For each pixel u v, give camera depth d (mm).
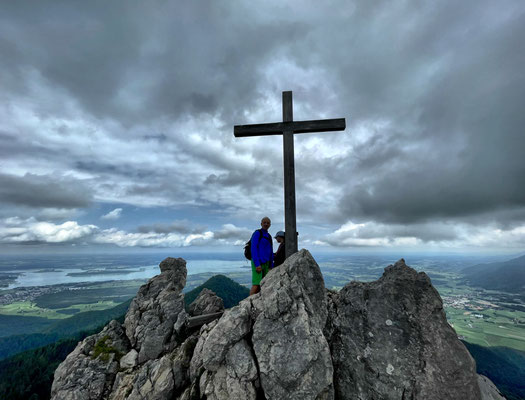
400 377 5707
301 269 7402
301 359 5676
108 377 8453
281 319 6281
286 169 9734
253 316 6715
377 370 5926
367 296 7078
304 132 10008
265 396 5551
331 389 5543
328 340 6777
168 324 9672
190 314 10852
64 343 75312
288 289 6762
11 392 56375
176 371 7438
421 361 5781
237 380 5891
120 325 10438
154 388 7195
